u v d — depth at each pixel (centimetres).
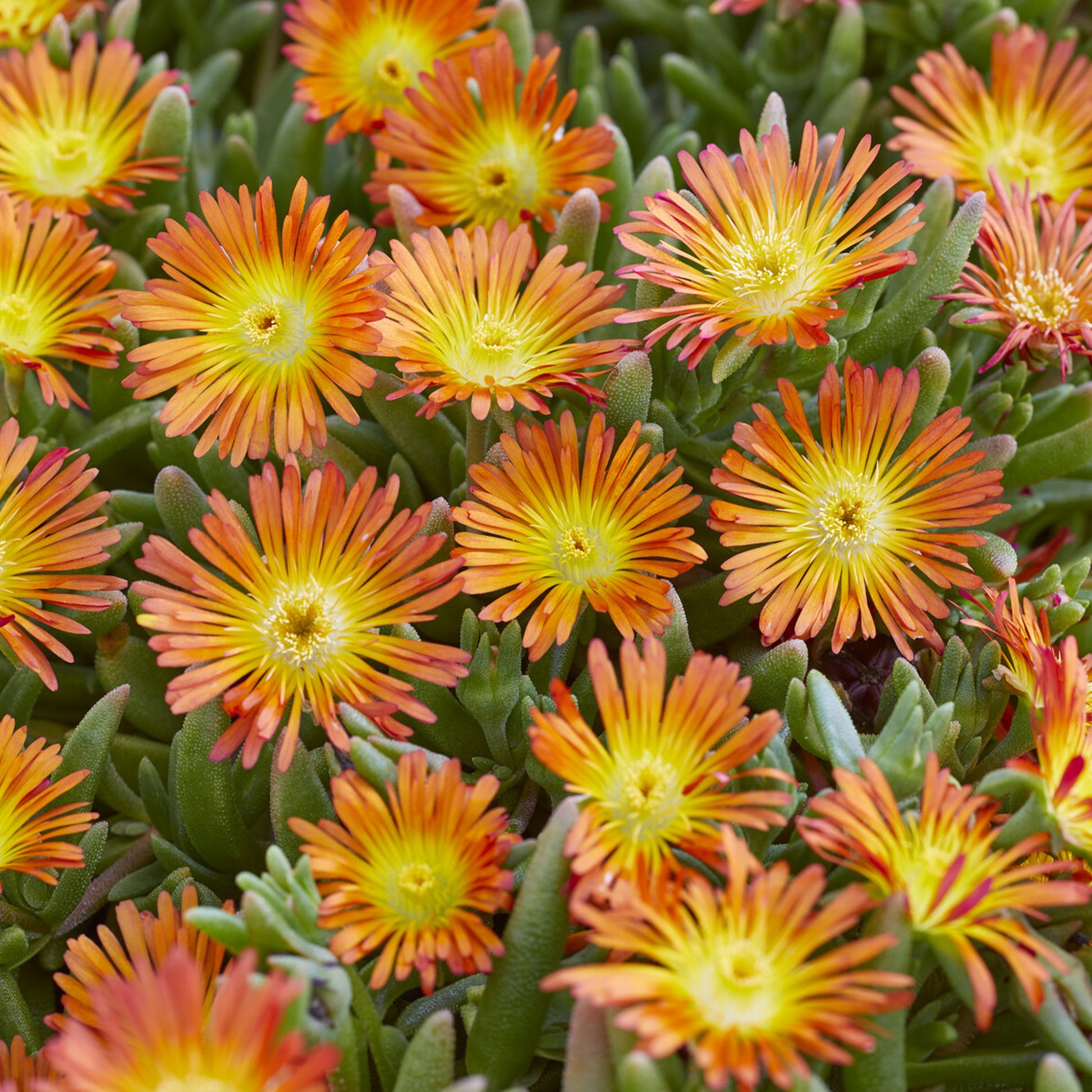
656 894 55
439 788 56
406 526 59
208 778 59
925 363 61
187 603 58
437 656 58
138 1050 54
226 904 57
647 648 56
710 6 73
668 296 62
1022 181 67
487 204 65
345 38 66
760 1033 54
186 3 71
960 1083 58
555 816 56
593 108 68
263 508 58
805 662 60
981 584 59
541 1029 57
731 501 63
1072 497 66
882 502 60
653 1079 54
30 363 61
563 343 60
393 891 56
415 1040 56
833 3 69
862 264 60
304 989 55
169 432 60
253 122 69
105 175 65
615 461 59
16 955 59
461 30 67
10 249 62
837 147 61
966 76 67
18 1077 57
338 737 57
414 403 62
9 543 60
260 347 60
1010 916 56
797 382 63
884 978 54
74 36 69
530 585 59
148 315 60
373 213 68
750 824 56
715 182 61
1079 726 58
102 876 61
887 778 58
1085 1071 56
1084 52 71
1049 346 63
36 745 59
